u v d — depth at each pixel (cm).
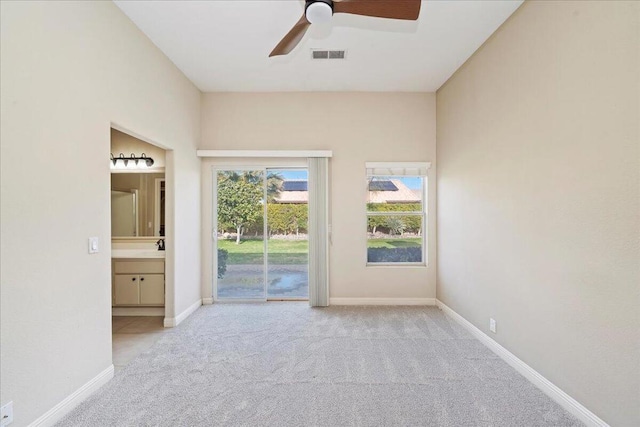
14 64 169
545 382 225
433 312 405
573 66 200
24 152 175
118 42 256
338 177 439
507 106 270
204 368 263
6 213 166
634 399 165
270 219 457
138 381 243
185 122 388
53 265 194
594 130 186
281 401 218
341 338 323
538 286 233
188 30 288
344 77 390
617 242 173
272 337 326
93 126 228
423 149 439
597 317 185
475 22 274
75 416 201
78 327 214
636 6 162
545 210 226
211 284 445
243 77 390
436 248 438
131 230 430
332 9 191
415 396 222
